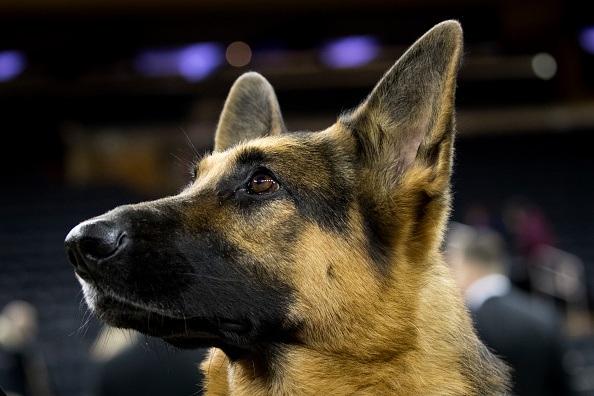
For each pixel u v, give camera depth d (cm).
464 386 249
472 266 421
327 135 272
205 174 270
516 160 1723
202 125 1628
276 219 251
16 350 683
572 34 1541
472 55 1552
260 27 1490
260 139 273
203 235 247
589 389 943
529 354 393
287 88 1630
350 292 250
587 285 1049
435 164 258
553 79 1622
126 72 1596
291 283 249
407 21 1488
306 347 251
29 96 1627
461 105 1675
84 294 240
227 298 244
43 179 1644
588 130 1708
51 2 1325
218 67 1584
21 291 1376
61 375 1166
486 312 401
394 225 258
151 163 1658
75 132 1664
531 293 888
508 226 1533
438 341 253
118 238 233
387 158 264
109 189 1630
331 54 1571
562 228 1598
